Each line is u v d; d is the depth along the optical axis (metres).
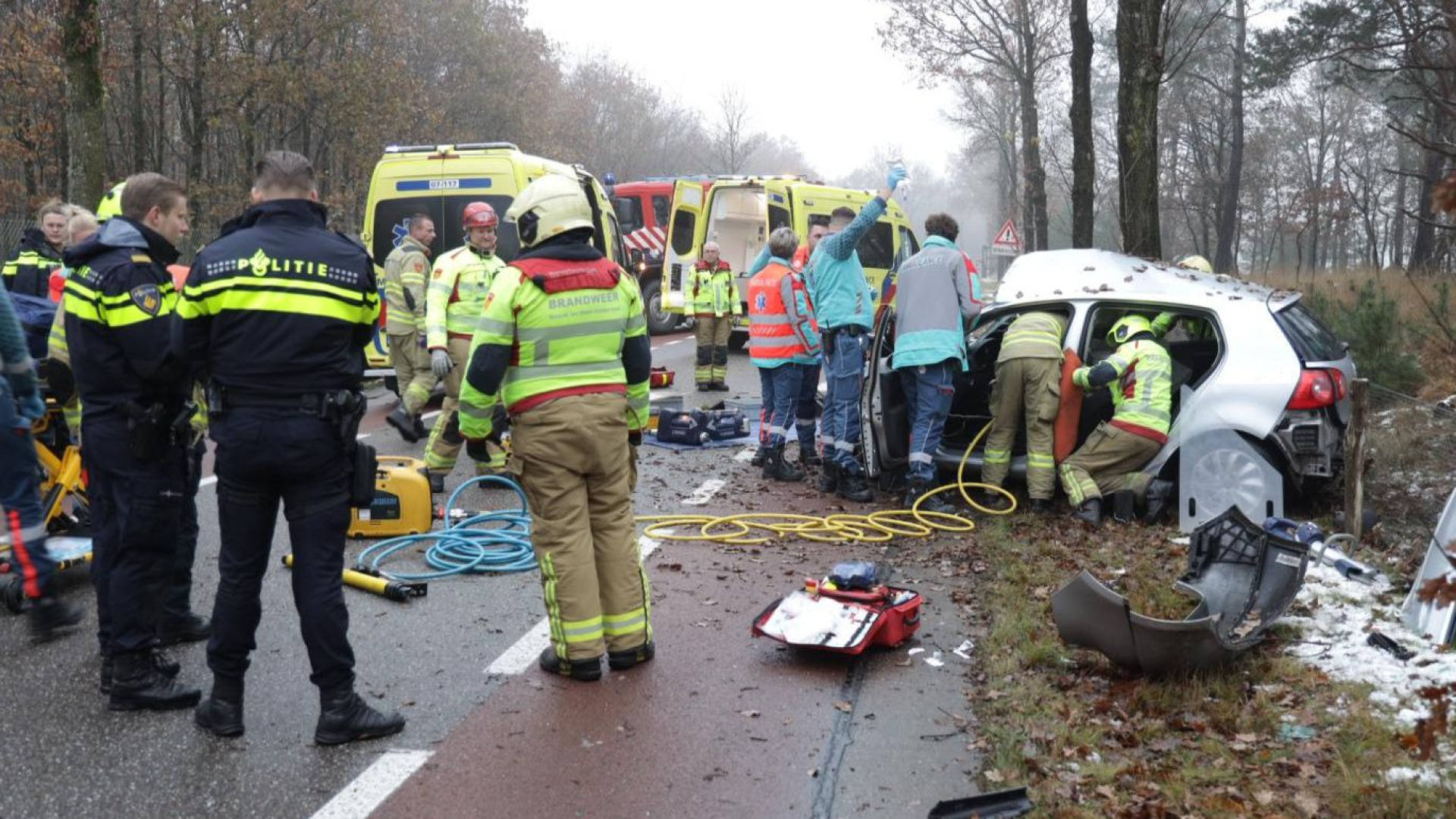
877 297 18.27
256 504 4.04
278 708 4.42
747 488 8.48
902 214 19.41
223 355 3.91
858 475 8.07
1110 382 7.19
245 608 4.09
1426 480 8.10
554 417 4.54
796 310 8.45
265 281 3.87
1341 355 7.31
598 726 4.29
